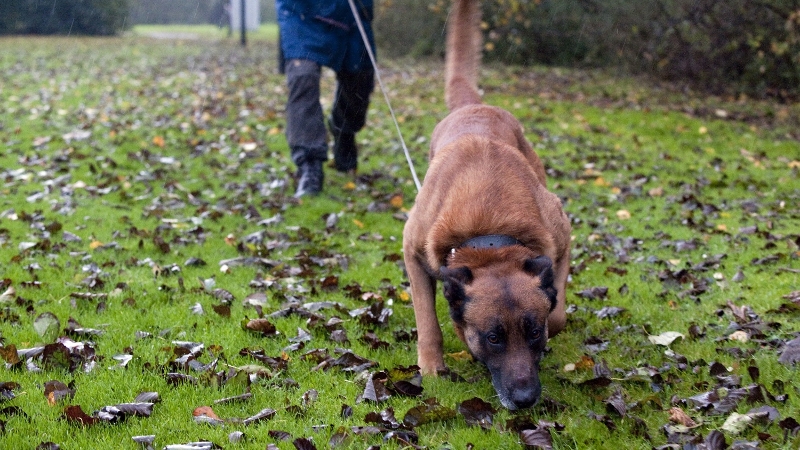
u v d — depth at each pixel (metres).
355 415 3.32
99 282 4.86
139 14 40.66
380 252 5.72
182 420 3.25
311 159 7.10
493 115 4.69
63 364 3.71
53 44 24.92
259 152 8.93
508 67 18.22
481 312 3.28
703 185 7.60
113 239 5.84
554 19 17.48
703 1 12.59
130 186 7.34
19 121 10.54
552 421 3.25
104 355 3.86
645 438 3.11
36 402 3.36
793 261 5.20
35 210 6.44
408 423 3.23
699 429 3.16
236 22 36.84
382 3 18.62
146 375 3.63
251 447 3.04
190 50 23.92
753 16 12.28
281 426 3.21
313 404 3.42
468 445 3.06
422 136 10.09
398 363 3.90
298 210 6.68
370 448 3.02
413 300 3.94
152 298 4.68
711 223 6.29
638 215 6.61
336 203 6.92
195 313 4.46
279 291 4.83
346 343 4.12
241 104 12.37
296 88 6.93
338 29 6.93
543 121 11.34
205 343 4.04
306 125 6.99
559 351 4.07
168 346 3.93
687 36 13.20
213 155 8.78
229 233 6.09
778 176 7.93
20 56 20.19
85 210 6.52
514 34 18.12
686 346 4.03
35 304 4.51
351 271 5.31
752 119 11.42
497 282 3.32
